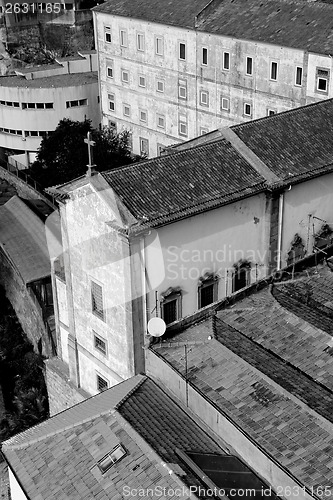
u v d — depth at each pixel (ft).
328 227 155.33
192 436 93.61
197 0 263.70
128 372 131.85
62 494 88.99
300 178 141.90
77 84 297.74
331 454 82.79
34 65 371.15
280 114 157.48
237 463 87.97
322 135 156.04
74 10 388.37
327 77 218.79
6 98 292.81
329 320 106.22
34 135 297.94
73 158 254.27
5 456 98.68
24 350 171.32
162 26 264.31
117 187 126.11
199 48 254.68
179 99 270.87
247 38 236.22
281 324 104.99
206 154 140.05
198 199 129.29
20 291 176.96
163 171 132.77
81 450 93.40
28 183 249.75
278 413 89.20
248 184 136.46
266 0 247.09
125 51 284.20
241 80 245.45
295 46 223.30
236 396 93.04
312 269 121.90
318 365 97.19
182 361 100.89
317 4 234.17
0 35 387.75
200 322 109.60
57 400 154.30
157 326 104.88
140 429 93.04
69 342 146.92
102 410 97.60
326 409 88.63
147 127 289.33
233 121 254.27
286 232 146.41
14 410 152.87
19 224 197.06
